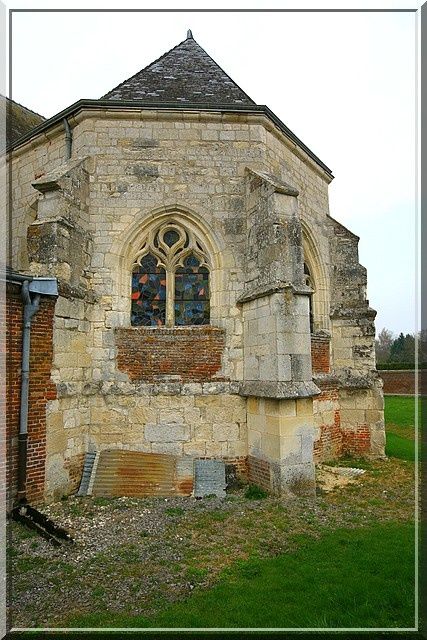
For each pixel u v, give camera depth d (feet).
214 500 24.58
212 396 28.35
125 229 29.55
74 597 14.80
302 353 25.52
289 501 24.12
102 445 27.86
